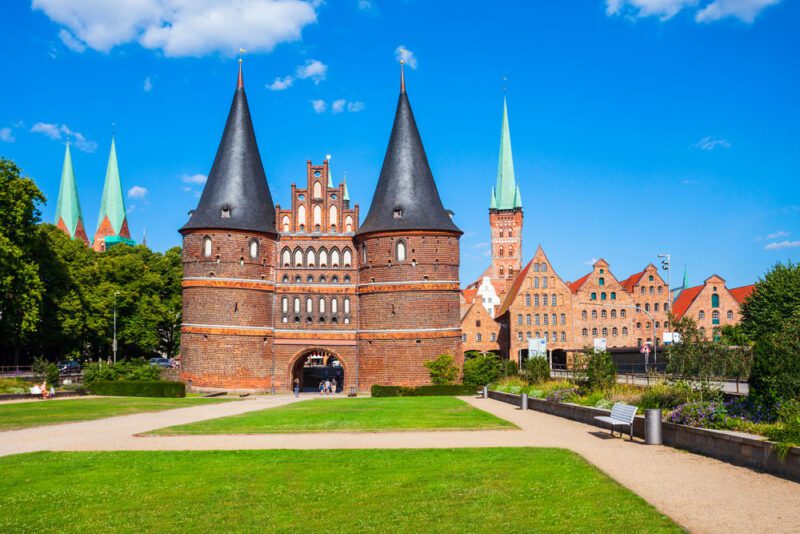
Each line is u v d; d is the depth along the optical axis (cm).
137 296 8362
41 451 2380
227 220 7300
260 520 1505
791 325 2323
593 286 10406
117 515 1559
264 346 7419
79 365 8619
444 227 7362
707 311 10325
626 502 1524
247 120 7719
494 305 14325
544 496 1611
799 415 1920
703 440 2167
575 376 4075
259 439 2675
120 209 16238
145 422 3400
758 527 1352
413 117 7744
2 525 1496
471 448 2344
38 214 6556
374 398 5997
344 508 1578
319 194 7775
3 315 6116
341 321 7638
